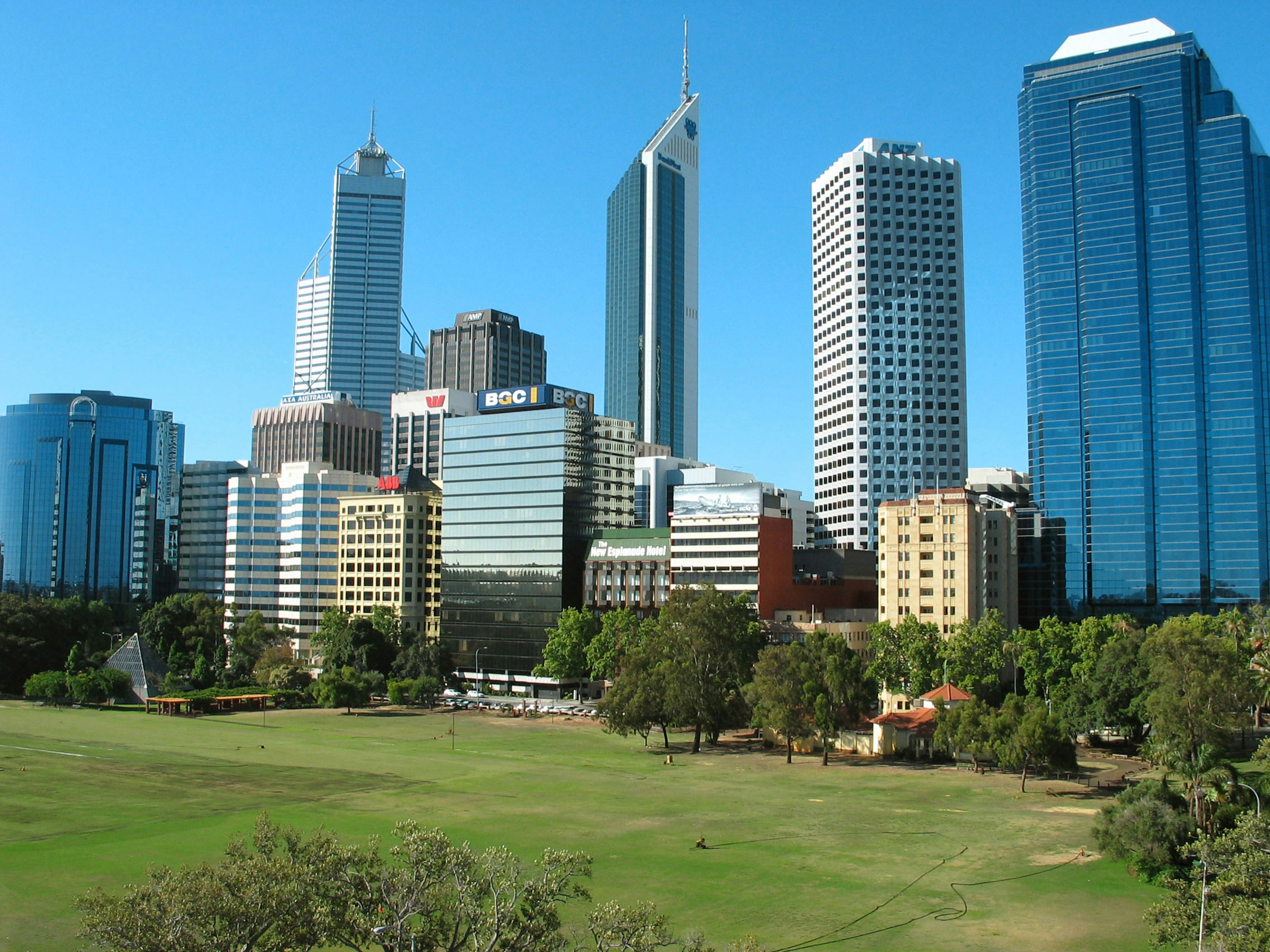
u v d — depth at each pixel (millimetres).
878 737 165250
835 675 163000
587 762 159250
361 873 55094
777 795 132375
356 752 166125
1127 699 157375
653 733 192000
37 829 109188
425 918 55750
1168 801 96062
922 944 77125
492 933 54062
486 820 115688
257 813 117688
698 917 82500
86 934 49938
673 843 106188
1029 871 96312
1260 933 58594
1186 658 126312
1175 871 91750
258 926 51250
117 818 114438
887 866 98000
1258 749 94438
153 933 49812
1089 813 121375
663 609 189875
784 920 81938
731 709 173125
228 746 170875
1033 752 134500
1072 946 76938
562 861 58000
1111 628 188375
